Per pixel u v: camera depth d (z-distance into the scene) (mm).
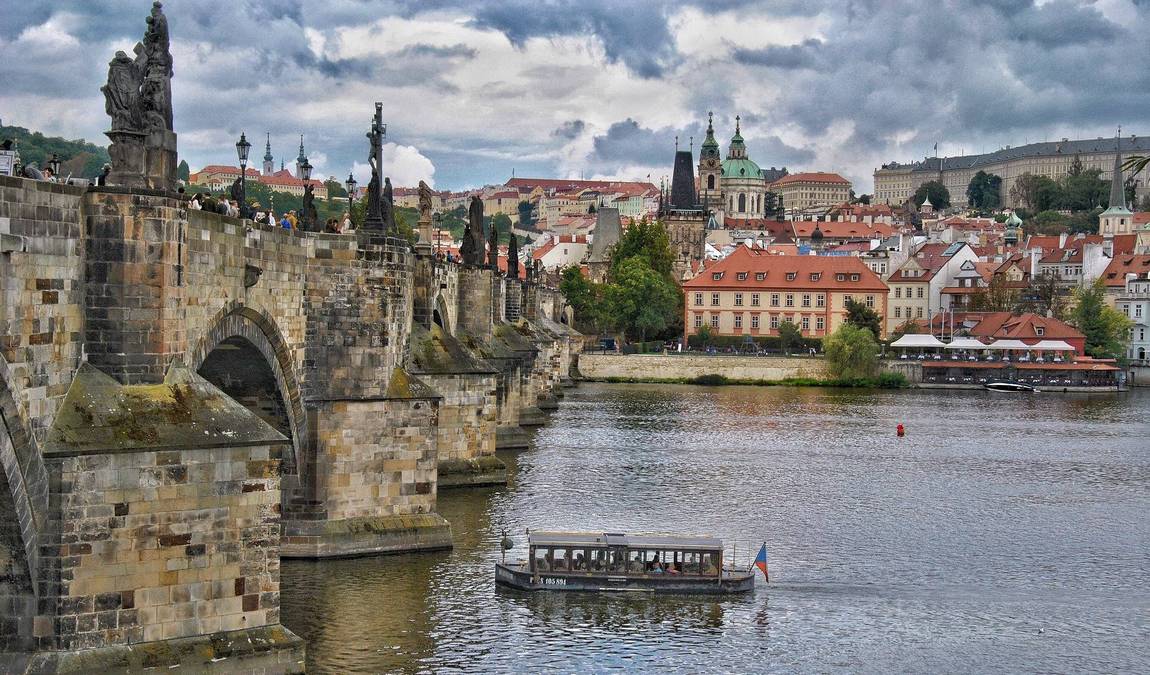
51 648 52406
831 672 73062
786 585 92062
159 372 56656
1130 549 107625
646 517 114688
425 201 125938
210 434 55500
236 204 86375
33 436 50969
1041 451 174125
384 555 90000
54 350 52844
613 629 78875
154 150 57031
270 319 77562
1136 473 153125
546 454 155625
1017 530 115438
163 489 54438
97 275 55688
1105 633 82188
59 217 53156
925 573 97312
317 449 87688
